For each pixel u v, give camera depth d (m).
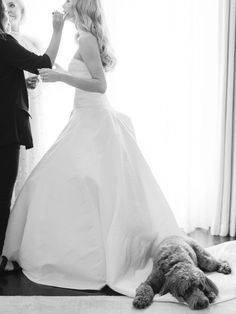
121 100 3.15
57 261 2.24
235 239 3.08
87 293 2.15
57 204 2.28
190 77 3.13
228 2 2.95
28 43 2.75
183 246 2.19
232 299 2.02
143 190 2.36
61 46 3.03
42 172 2.37
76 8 2.35
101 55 2.42
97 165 2.31
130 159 2.40
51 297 2.08
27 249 2.32
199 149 3.28
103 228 2.23
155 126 3.19
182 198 3.25
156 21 3.10
